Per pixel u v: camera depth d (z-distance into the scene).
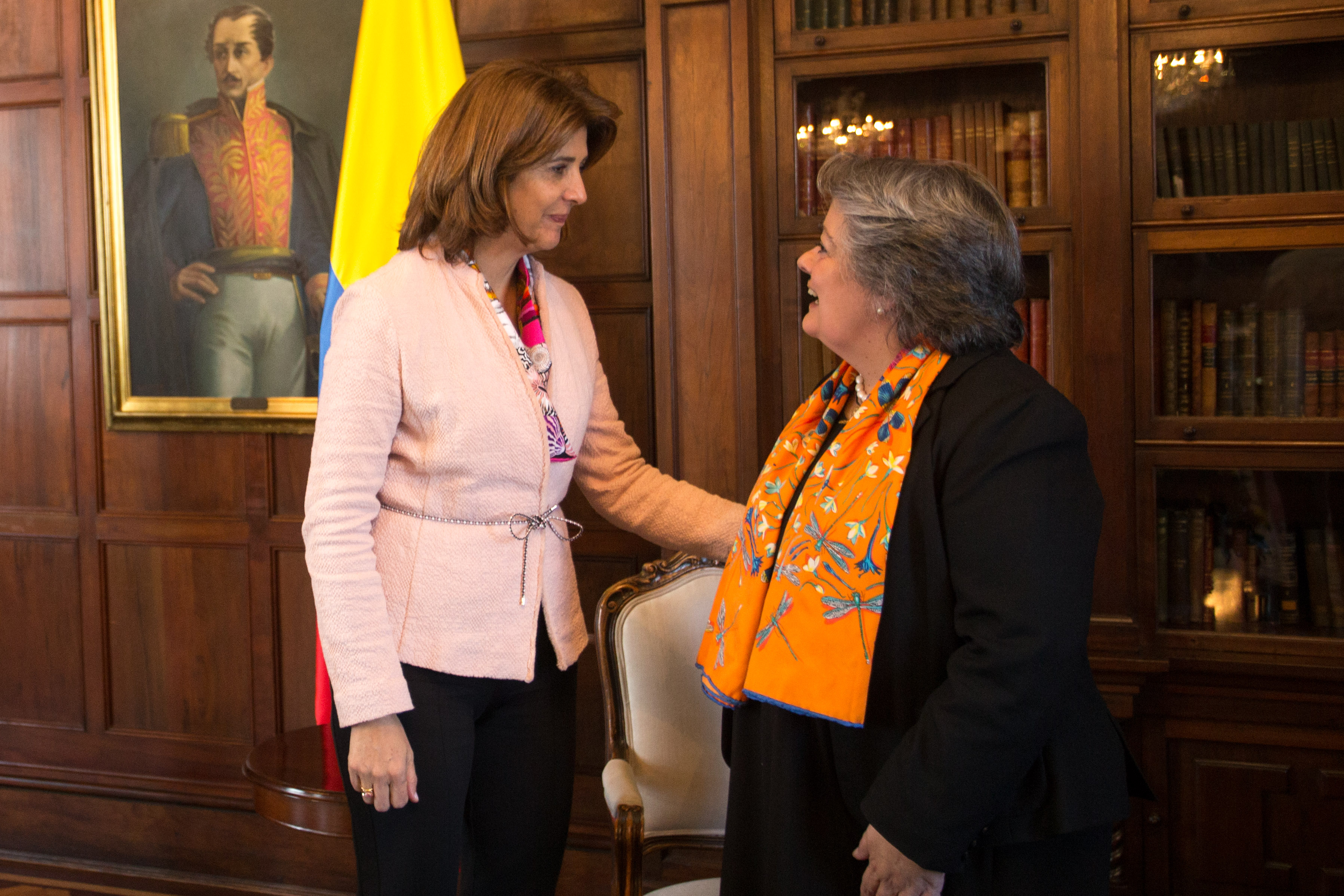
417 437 1.46
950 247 1.21
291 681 2.84
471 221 1.47
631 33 2.52
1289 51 2.18
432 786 1.44
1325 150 2.17
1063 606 1.09
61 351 2.93
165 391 2.82
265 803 1.99
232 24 2.71
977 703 1.08
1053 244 2.28
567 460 1.58
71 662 2.97
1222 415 2.25
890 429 1.23
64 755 2.96
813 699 1.23
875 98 2.37
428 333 1.43
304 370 2.74
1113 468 2.25
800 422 1.44
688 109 2.38
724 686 1.37
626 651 1.90
